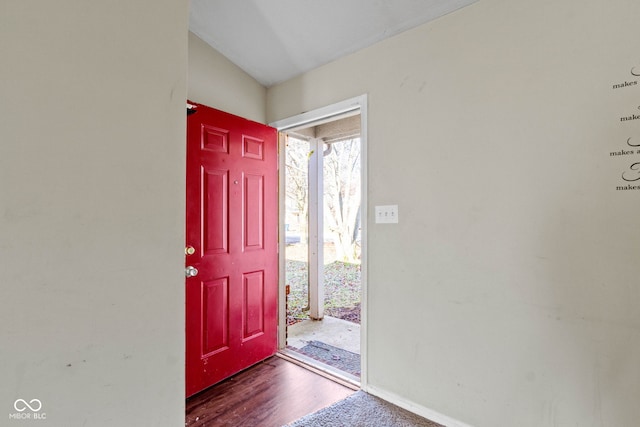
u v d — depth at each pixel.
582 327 1.30
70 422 0.80
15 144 0.72
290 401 1.90
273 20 1.93
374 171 1.96
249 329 2.32
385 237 1.91
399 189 1.84
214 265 2.07
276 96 2.56
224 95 2.30
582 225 1.30
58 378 0.78
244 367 2.28
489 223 1.53
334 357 2.51
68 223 0.79
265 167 2.44
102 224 0.85
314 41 2.03
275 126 2.57
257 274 2.38
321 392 2.00
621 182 1.22
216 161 2.09
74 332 0.80
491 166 1.52
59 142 0.78
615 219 1.23
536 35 1.40
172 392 0.99
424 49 1.74
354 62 2.06
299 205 4.96
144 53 0.93
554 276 1.36
